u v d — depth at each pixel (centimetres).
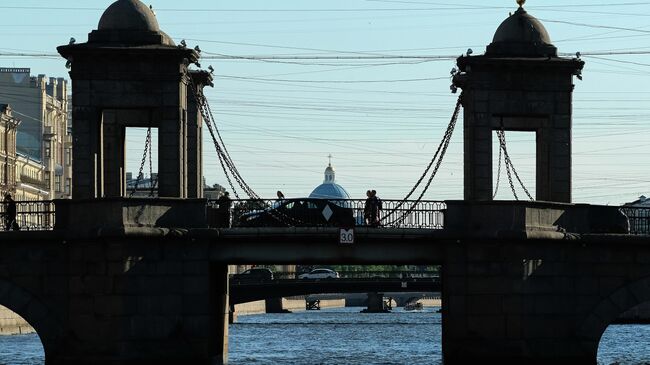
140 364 10288
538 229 10669
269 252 10700
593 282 10762
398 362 12950
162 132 10675
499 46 10975
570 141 11000
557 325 10662
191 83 11419
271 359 13512
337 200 10812
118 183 11831
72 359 10338
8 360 12812
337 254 10744
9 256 10456
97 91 10669
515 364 10562
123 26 10725
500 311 10581
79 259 10375
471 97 10900
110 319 10269
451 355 10600
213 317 10931
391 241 10725
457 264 10638
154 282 10375
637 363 12244
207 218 10694
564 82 10988
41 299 10425
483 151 10888
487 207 10638
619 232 10894
